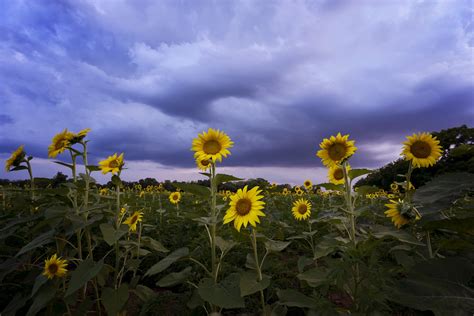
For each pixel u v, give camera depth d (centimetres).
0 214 576
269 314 316
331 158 376
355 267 268
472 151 307
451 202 239
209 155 352
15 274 445
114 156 407
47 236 366
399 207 341
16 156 462
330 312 262
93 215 416
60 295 358
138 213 493
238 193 319
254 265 346
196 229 734
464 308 157
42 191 395
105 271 393
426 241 309
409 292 176
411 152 376
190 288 443
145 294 394
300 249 658
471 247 227
